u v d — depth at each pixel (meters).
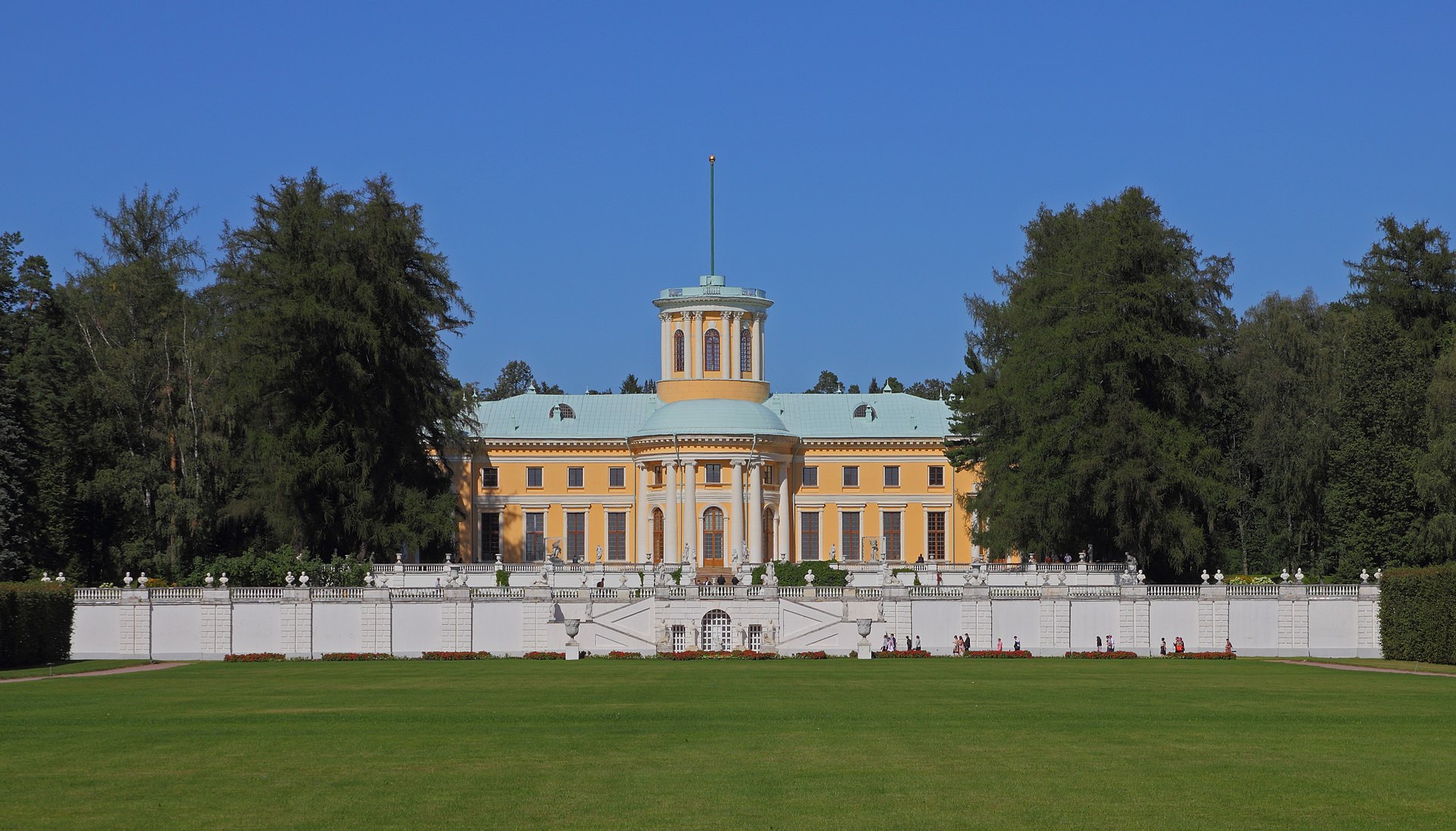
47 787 38.66
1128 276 100.94
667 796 37.31
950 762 41.91
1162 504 95.81
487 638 90.75
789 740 46.03
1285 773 40.12
